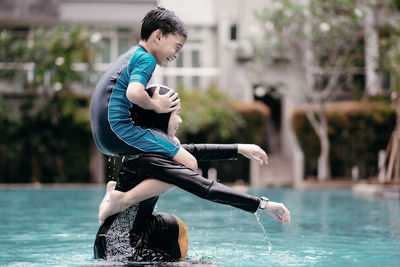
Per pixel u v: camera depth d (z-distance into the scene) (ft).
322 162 71.41
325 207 35.01
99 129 13.42
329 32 69.41
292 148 81.15
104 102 13.37
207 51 84.38
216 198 13.03
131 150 13.37
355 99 79.10
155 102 13.32
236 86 81.56
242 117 75.25
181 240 14.21
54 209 32.68
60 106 73.26
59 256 14.61
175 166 13.23
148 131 13.43
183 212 29.99
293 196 48.73
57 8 80.48
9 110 72.08
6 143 72.90
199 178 13.14
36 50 72.69
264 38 70.18
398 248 16.42
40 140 72.64
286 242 17.88
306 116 73.67
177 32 13.84
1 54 73.82
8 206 35.17
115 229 13.83
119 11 81.51
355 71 80.23
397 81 62.28
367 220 25.98
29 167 74.59
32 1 79.92
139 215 13.89
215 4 84.07
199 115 72.84
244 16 80.64
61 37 72.69
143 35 13.93
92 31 76.13
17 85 74.90
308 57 72.43
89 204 37.11
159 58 13.94
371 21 72.38
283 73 79.15
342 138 73.61
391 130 73.20
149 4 82.07
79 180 74.43
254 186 74.90
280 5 68.23
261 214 28.71
